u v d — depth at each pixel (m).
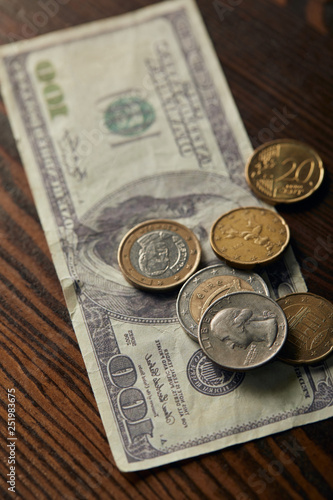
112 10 0.33
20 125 0.32
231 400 0.28
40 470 0.28
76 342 0.29
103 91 0.32
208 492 0.28
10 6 0.33
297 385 0.28
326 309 0.29
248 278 0.29
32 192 0.31
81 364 0.29
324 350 0.28
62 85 0.32
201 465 0.28
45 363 0.29
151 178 0.31
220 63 0.32
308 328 0.29
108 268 0.30
